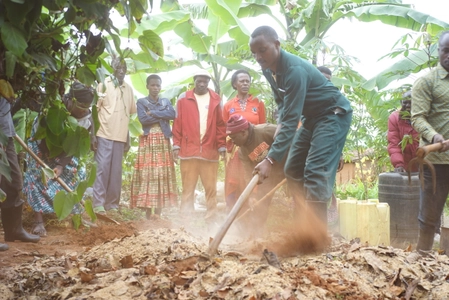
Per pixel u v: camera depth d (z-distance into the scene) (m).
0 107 4.29
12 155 4.72
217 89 10.12
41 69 2.92
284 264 3.87
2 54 2.81
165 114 7.69
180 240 3.97
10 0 2.56
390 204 6.16
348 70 9.31
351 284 3.35
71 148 3.26
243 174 6.95
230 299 2.95
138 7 3.08
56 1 2.66
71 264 3.67
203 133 7.69
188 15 9.07
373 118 9.38
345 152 10.16
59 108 3.26
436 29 9.72
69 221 6.40
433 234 4.96
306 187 4.52
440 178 4.82
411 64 8.36
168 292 3.03
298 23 9.95
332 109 4.66
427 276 3.62
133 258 3.71
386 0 10.34
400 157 6.50
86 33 2.96
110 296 2.98
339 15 10.09
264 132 5.65
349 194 9.66
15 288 3.32
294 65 4.44
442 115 4.88
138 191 7.73
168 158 7.76
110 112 7.34
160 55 3.46
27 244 5.19
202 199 9.62
